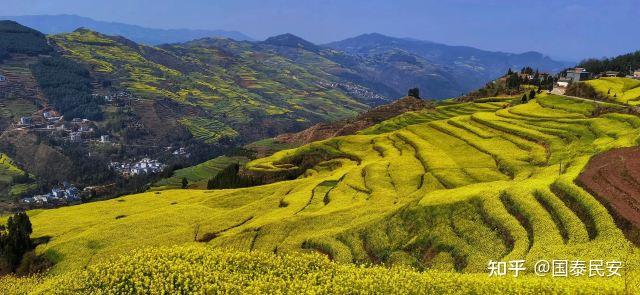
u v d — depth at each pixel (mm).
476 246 56844
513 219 58562
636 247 46062
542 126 122625
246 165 168375
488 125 133000
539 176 75188
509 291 36750
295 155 160750
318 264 45250
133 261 45125
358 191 96625
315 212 82812
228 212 95000
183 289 40469
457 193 71375
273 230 76562
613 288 35469
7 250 80500
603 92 158000
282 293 38656
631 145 80562
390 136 151750
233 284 40625
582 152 89125
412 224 67188
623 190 58719
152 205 114625
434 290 38562
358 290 38750
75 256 78188
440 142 127750
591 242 48750
